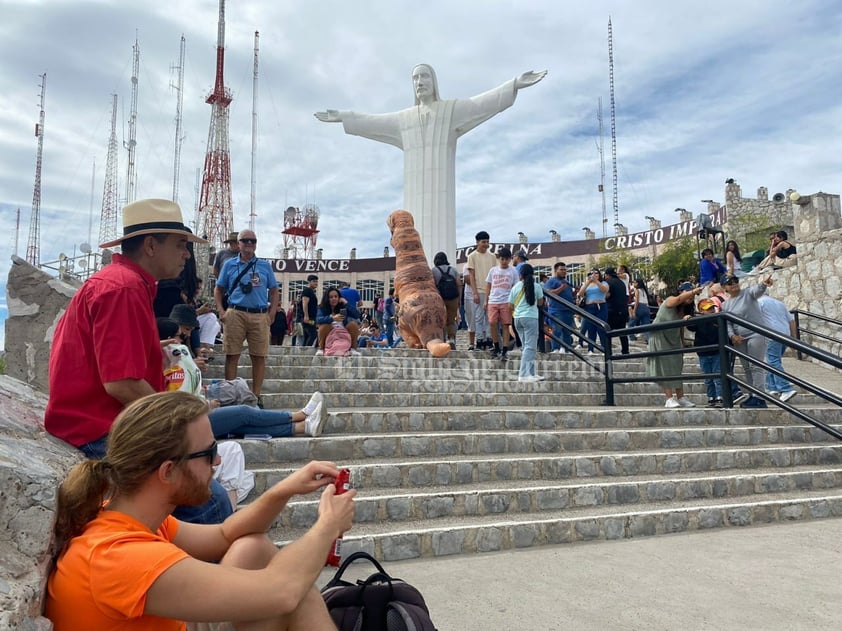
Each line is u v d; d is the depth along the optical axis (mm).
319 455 5168
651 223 47844
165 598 1508
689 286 11672
